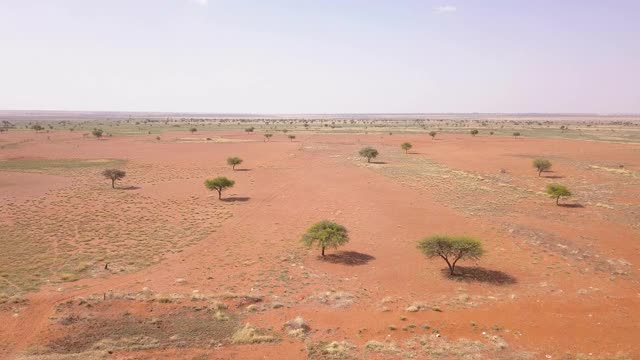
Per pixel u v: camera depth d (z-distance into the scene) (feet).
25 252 99.96
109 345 57.77
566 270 90.02
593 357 55.98
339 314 69.51
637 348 58.29
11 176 211.00
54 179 205.46
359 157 288.92
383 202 156.97
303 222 130.52
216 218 135.03
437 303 74.08
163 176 217.56
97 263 93.61
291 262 95.81
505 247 105.40
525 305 72.95
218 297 74.54
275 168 242.78
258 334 61.77
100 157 289.12
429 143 386.93
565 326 65.05
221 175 219.61
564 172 225.97
